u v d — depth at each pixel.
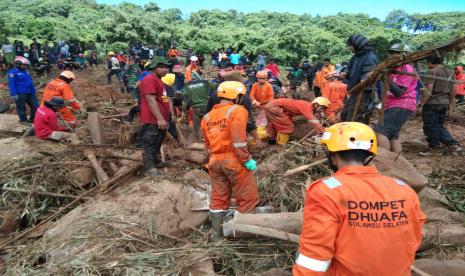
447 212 4.02
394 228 1.93
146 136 5.23
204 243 3.74
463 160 6.08
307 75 18.97
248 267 3.51
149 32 34.94
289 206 4.32
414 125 9.20
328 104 6.28
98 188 5.02
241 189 3.95
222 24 51.22
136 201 4.36
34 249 3.87
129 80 15.17
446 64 3.35
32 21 31.92
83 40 31.31
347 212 1.92
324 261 1.90
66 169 5.48
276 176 4.66
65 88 7.60
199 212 4.32
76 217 4.27
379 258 1.90
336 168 2.24
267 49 30.50
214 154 3.96
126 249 3.73
